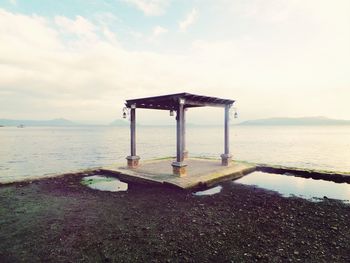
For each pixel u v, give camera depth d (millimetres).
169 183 10602
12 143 53625
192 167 14133
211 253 5133
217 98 13211
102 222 6930
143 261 4816
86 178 13055
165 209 8055
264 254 5078
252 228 6504
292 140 63812
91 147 44656
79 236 5996
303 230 6402
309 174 13312
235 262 4770
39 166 23469
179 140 11781
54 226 6641
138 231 6285
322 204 8797
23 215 7543
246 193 10133
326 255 5055
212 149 39969
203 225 6695
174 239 5805
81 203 8766
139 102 13758
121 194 9938
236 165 14977
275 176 13617
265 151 36562
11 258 4980
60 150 38875
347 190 10758
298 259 4879
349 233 6242
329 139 67125
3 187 11102
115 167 14453
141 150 38844
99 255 5066
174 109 15828
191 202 8812
